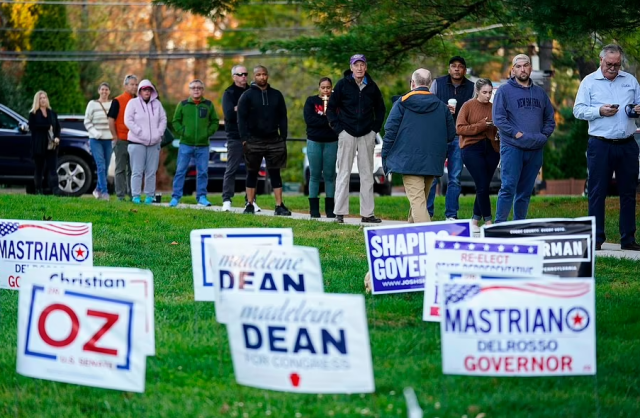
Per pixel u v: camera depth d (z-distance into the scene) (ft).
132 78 78.48
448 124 47.42
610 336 34.19
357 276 43.86
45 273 26.73
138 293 25.98
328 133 67.36
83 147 95.76
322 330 24.31
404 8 77.92
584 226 35.65
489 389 27.94
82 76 199.21
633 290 41.24
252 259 29.32
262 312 24.76
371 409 25.98
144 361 25.85
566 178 167.63
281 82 199.52
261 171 109.91
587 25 58.18
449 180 62.13
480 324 25.30
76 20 212.84
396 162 47.03
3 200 70.79
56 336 26.45
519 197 52.75
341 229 58.90
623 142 52.11
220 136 106.83
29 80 181.78
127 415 26.30
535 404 26.66
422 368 29.71
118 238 54.65
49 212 64.80
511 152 51.26
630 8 56.54
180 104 75.61
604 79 51.65
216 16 84.58
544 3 57.72
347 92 63.00
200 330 34.50
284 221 62.39
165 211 66.80
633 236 53.16
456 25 84.84
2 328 35.68
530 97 51.24
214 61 235.81
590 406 26.58
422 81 47.32
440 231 37.68
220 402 26.94
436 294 32.48
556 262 35.65
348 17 82.48
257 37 197.36
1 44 185.47
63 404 27.66
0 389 29.09
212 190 110.32
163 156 184.96
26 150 94.79
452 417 25.49
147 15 236.02
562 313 25.27
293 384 24.54
